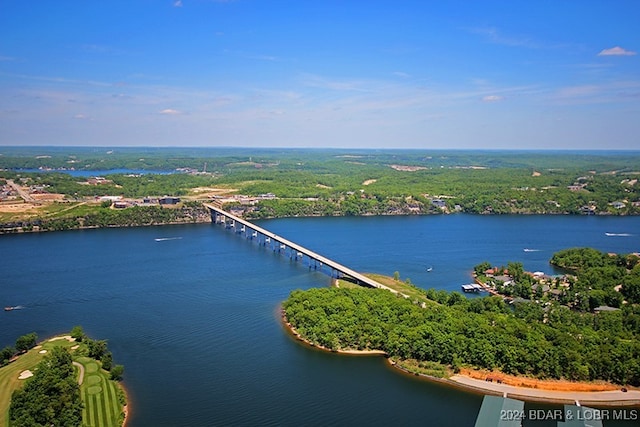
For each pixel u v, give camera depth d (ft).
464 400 592.19
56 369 575.79
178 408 568.82
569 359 627.87
